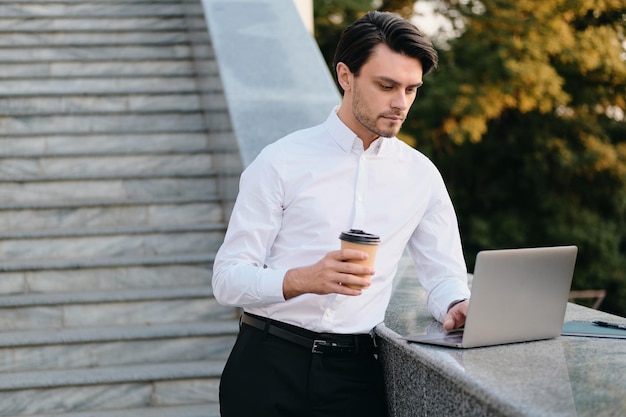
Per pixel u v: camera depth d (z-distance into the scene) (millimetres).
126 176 5934
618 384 1946
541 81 12883
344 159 2445
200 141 6473
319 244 2428
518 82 12961
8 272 4980
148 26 7801
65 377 4211
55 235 5332
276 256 2467
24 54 7332
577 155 14008
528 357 2201
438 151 14719
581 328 2570
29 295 4918
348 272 2184
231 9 6574
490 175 15148
